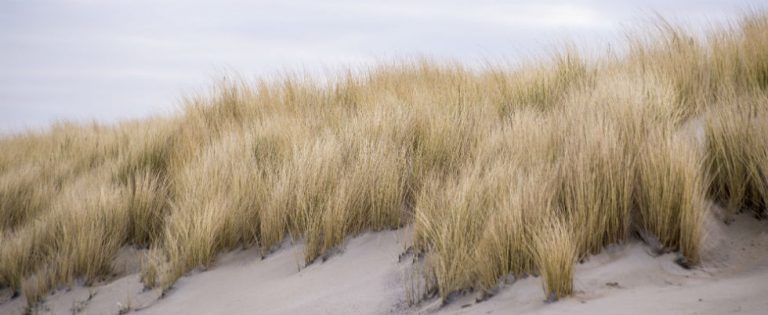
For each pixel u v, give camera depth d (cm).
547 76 566
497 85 585
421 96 579
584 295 250
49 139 1002
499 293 273
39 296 419
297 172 436
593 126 353
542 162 340
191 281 394
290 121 590
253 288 363
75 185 637
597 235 287
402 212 399
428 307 286
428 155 437
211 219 418
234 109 739
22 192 616
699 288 238
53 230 483
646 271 266
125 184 585
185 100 779
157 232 486
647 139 326
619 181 297
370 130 484
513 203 293
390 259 348
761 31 498
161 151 638
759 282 232
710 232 292
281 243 411
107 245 448
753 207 304
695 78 461
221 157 516
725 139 329
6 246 462
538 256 272
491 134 435
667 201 281
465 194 324
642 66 515
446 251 297
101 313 380
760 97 377
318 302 320
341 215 383
